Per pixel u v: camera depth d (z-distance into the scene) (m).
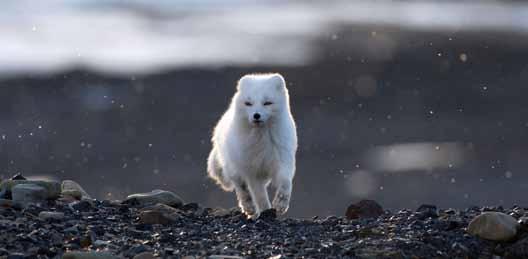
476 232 10.62
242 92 13.02
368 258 9.77
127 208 12.12
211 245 10.24
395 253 9.80
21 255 9.39
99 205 12.24
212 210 12.88
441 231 10.77
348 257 9.77
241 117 13.02
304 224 11.42
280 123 12.95
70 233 10.43
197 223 11.48
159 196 12.73
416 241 10.28
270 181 13.73
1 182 12.66
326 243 10.25
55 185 12.30
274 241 10.41
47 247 9.88
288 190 12.79
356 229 10.94
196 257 9.62
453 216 11.55
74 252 9.38
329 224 11.39
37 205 11.65
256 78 13.19
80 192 13.11
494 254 10.33
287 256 9.76
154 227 11.11
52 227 10.64
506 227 10.45
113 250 9.92
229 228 11.16
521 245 10.23
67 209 11.71
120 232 10.73
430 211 11.62
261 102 12.70
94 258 9.30
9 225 10.48
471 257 10.26
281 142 12.95
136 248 9.87
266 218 11.82
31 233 10.20
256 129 12.84
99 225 10.99
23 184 12.13
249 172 13.14
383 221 11.48
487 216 10.62
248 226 11.20
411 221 11.34
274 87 12.95
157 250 9.91
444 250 10.25
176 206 12.80
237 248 10.11
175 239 10.45
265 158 12.96
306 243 10.33
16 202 11.62
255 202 13.32
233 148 13.09
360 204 12.17
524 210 11.89
